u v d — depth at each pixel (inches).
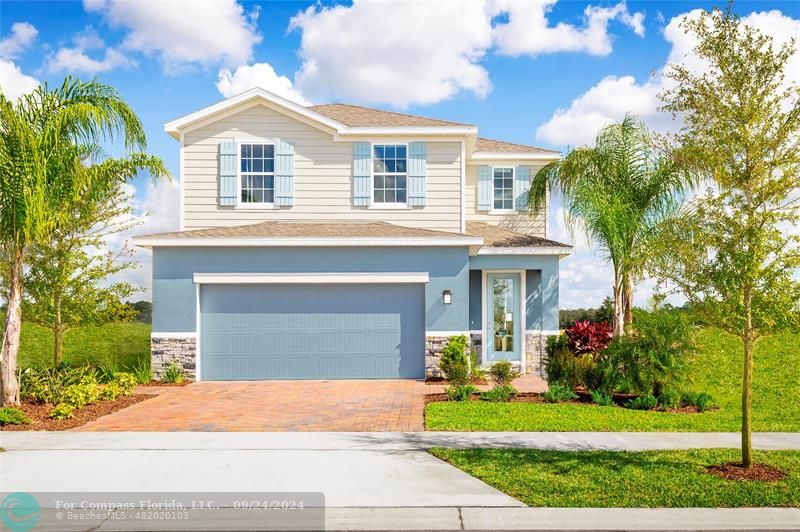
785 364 693.9
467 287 669.3
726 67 326.3
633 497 283.1
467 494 288.5
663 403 519.5
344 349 672.4
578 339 691.4
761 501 278.2
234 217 756.6
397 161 772.0
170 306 660.7
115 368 676.7
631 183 711.1
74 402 503.2
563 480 307.6
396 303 674.8
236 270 664.4
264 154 764.6
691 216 341.4
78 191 520.4
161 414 490.9
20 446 384.2
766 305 314.5
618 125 720.3
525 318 752.3
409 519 258.1
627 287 704.4
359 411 500.4
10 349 492.4
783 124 314.5
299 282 666.2
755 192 319.9
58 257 679.7
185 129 757.9
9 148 483.2
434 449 367.6
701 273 328.5
